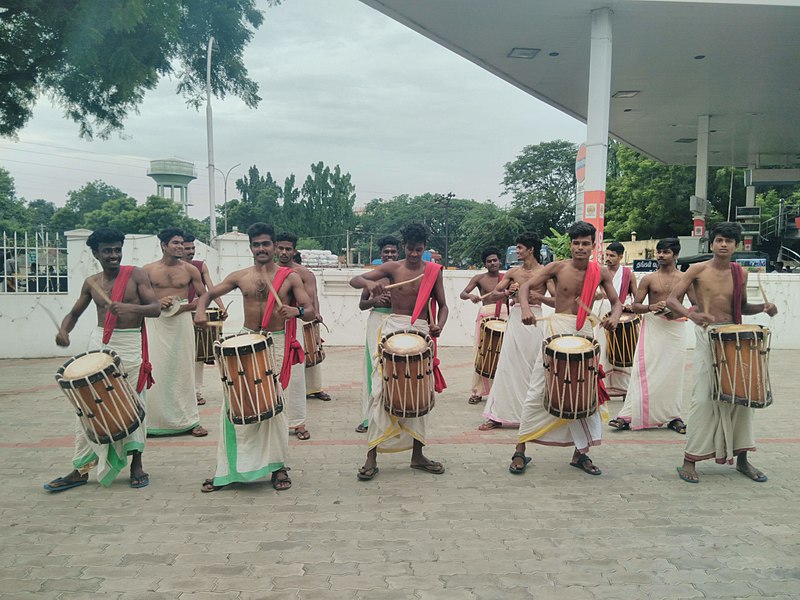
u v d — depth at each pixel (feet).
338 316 43.96
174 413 20.71
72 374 14.16
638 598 10.59
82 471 15.83
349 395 27.84
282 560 11.87
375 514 14.12
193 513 14.17
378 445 16.93
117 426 14.64
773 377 32.81
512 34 41.75
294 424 20.39
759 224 85.71
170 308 20.42
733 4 36.78
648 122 70.74
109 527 13.39
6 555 12.10
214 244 42.93
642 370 21.71
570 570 11.54
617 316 16.88
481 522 13.70
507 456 18.72
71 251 39.27
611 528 13.42
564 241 83.82
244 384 14.62
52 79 39.04
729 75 52.21
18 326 39.22
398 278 17.56
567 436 16.94
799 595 10.69
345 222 232.94
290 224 226.99
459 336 43.47
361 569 11.53
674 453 19.12
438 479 16.56
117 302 15.80
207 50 56.75
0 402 26.23
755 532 13.24
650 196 111.24
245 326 16.65
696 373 16.53
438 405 25.88
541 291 21.88
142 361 16.47
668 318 21.56
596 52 37.81
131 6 33.71
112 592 10.71
